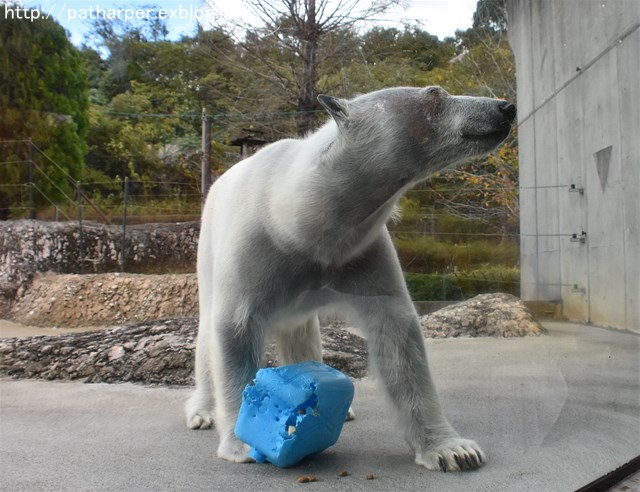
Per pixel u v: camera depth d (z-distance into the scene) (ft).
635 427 9.56
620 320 10.02
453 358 8.72
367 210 8.14
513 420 8.39
